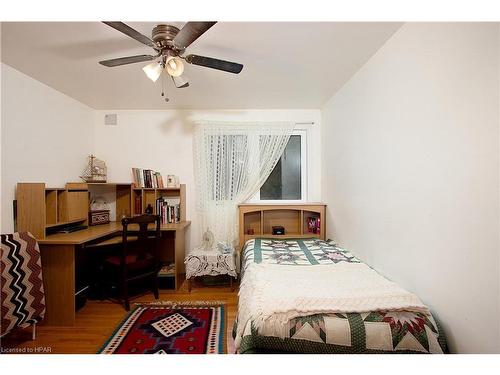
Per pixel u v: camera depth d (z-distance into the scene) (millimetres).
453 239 1226
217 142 3359
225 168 3361
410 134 1554
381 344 1216
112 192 3428
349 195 2508
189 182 3439
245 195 3363
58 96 2756
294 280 1728
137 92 2828
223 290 2928
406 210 1596
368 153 2107
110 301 2656
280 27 1648
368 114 2107
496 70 1011
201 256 2832
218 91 2809
